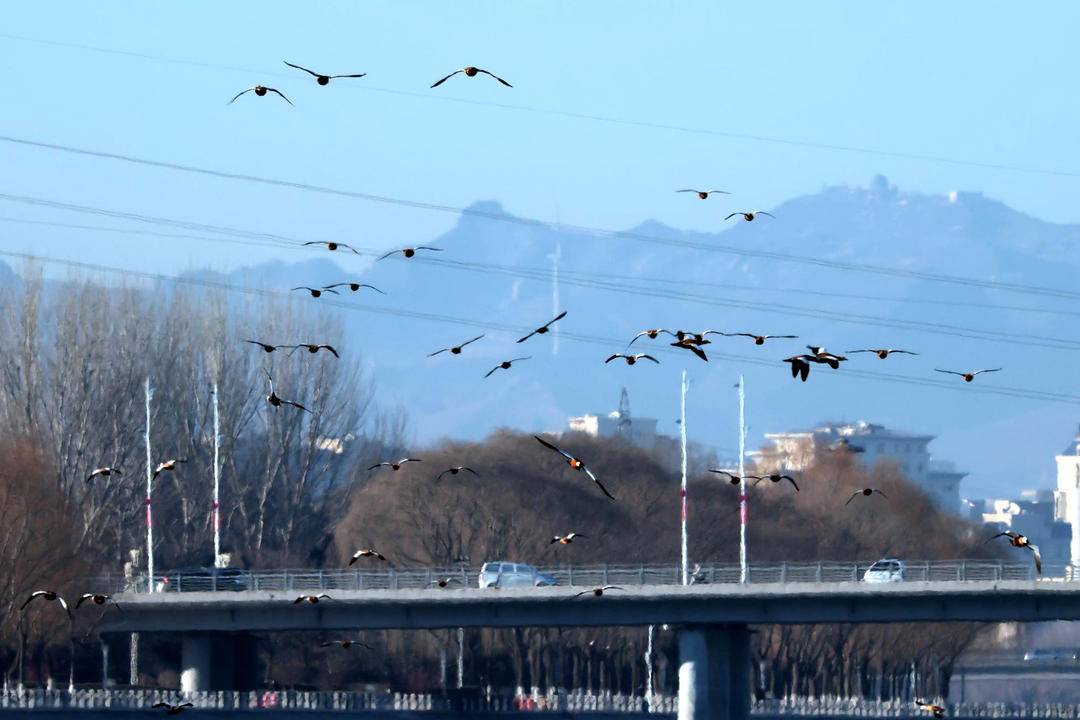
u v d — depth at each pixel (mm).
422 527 169375
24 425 164625
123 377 172625
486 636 168625
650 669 159625
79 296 171375
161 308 188000
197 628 132750
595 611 130750
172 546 178000
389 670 165625
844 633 179625
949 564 135625
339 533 174250
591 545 173125
